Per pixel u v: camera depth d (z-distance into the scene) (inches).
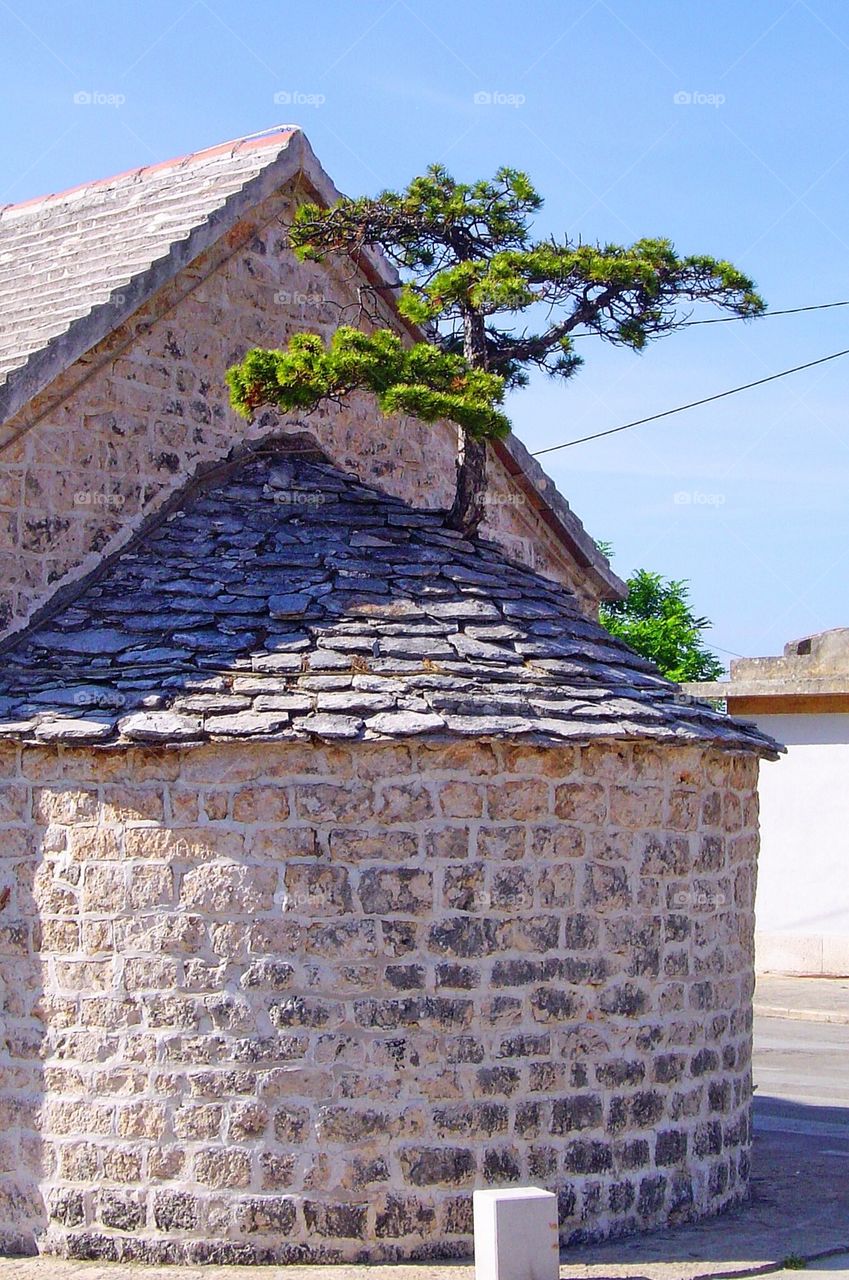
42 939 405.4
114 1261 390.9
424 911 398.3
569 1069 410.0
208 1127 390.9
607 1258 393.7
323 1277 373.7
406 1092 393.7
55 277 515.5
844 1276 385.1
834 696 1036.5
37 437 448.8
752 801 474.9
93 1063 397.7
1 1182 405.1
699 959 441.4
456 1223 392.5
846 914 1038.4
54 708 406.0
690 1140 435.5
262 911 394.6
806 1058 765.3
